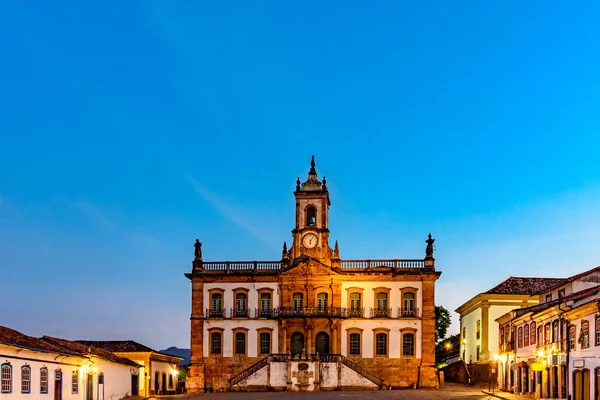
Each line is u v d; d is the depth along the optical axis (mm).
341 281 71688
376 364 70125
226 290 72812
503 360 63125
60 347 48750
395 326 70625
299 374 66625
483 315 75250
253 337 71500
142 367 68500
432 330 70125
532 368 49969
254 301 72312
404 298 71250
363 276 71562
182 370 93688
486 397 55375
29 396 40750
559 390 46469
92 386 52625
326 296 71938
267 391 66188
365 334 70750
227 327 72000
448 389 66125
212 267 73938
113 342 71250
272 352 71062
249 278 72562
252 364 71125
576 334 43312
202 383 70875
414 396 57281
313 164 76062
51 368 44375
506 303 75188
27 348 39594
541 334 51281
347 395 59594
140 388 67812
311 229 73562
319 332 71188
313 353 69500
